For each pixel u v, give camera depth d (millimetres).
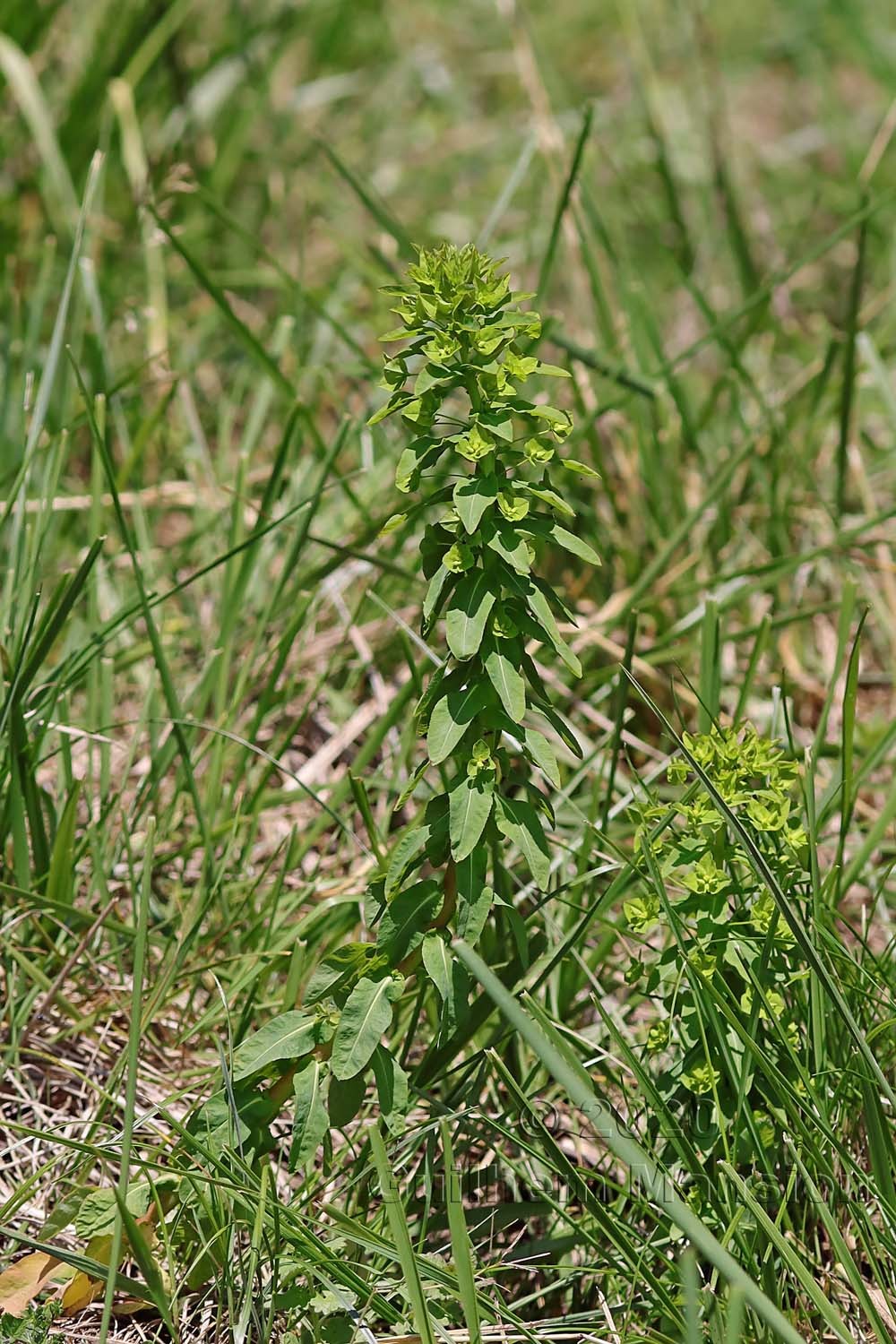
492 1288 2074
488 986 1688
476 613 1854
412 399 1870
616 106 6387
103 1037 2467
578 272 4484
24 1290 1955
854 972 2238
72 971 2553
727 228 4996
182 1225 2006
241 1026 2291
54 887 2604
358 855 2941
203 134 5406
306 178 5629
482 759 1901
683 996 2076
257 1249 1869
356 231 5492
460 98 6473
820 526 3924
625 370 3627
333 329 3957
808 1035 2139
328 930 2648
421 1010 2459
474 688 1911
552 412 1867
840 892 2539
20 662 2475
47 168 4535
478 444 1803
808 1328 2016
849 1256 1856
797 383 4363
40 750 2846
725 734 2135
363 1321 1881
